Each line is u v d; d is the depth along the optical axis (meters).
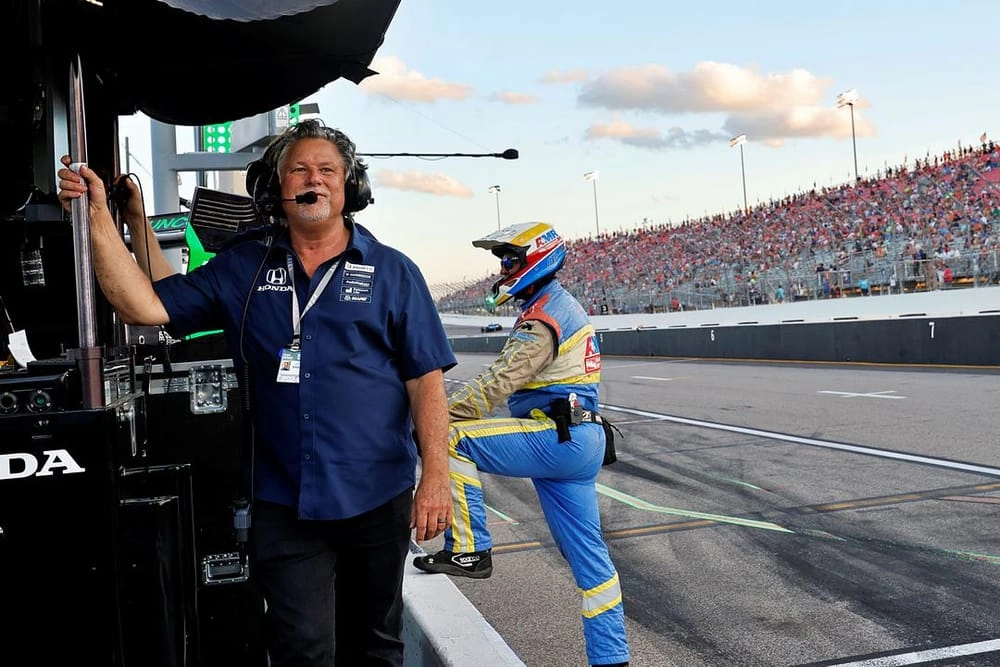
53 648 2.03
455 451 3.38
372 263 2.29
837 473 7.23
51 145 2.42
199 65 2.88
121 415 2.21
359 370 2.24
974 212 28.84
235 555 2.61
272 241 2.34
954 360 16.66
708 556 5.17
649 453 8.83
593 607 3.25
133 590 2.15
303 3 2.14
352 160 2.37
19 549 2.00
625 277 45.41
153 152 7.61
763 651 3.73
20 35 2.44
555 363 3.33
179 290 2.28
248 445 2.29
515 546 5.68
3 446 1.99
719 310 32.22
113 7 2.47
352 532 2.26
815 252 31.12
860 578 4.59
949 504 5.98
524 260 3.35
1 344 2.66
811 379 15.89
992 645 3.63
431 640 2.86
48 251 2.68
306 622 2.22
